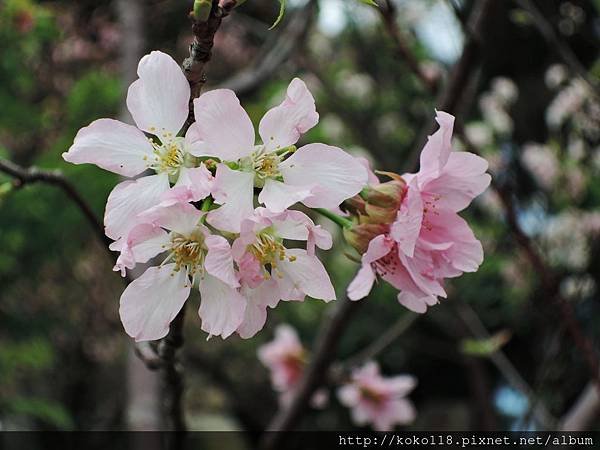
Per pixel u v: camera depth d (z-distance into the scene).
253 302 0.29
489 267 0.78
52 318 0.95
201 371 1.33
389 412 0.64
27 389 1.09
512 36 0.93
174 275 0.28
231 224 0.27
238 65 1.11
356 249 0.30
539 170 0.77
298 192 0.28
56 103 0.91
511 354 0.97
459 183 0.30
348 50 1.17
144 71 0.28
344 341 1.11
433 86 0.47
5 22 0.70
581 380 0.57
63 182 0.36
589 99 0.68
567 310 0.46
